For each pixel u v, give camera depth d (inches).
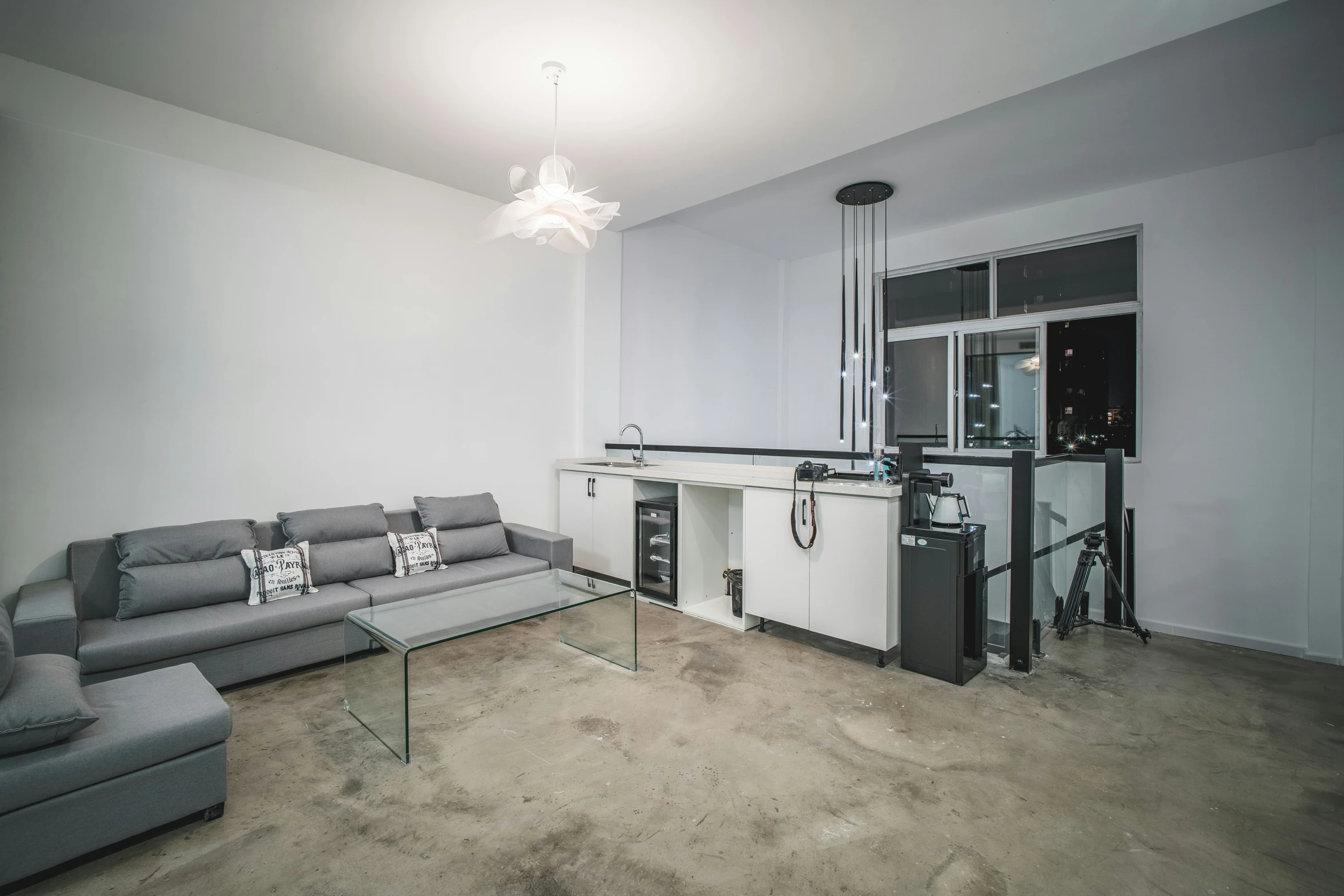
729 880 65.2
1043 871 66.9
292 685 115.5
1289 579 143.1
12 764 62.2
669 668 124.5
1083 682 120.4
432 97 118.6
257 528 132.6
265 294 137.6
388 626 99.6
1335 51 109.6
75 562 110.7
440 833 72.9
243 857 68.6
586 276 197.5
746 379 249.9
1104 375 175.2
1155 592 160.7
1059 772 87.0
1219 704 111.0
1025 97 126.7
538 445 191.6
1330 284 137.0
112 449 119.3
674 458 195.6
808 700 109.7
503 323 181.8
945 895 63.1
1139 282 169.2
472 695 111.7
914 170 164.9
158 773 70.6
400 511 157.8
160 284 124.3
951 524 121.8
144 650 99.1
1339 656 134.3
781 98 116.8
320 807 77.8
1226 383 152.1
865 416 232.4
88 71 112.3
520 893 63.3
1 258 107.9
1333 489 136.3
